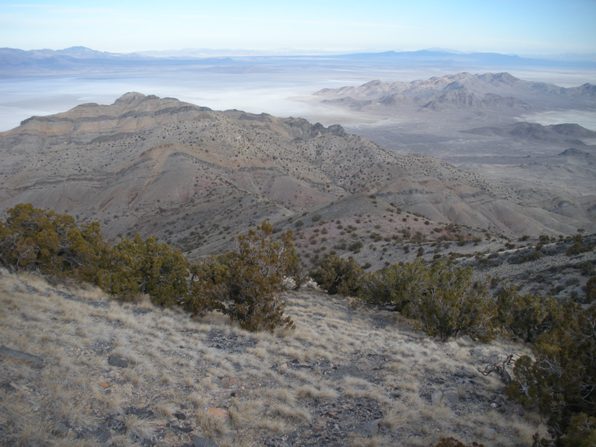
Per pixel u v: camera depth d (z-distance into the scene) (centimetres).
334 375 1277
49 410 788
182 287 1934
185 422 885
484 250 5216
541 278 3669
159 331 1439
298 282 2991
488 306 1955
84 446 714
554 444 905
